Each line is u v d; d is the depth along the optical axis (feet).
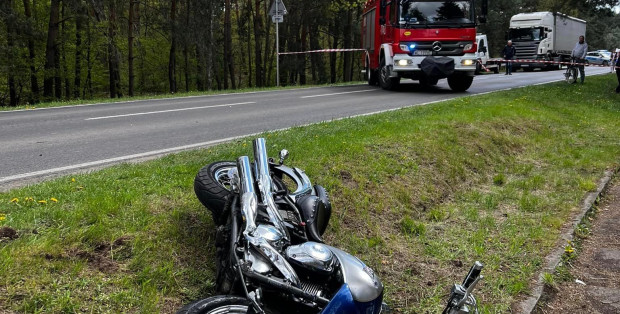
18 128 33.78
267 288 9.04
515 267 16.60
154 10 114.42
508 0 183.42
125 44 121.29
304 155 22.58
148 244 13.61
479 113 36.94
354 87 73.10
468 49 58.23
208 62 122.72
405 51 58.70
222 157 22.16
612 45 268.82
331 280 9.12
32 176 20.79
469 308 9.47
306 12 137.49
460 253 17.31
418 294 14.71
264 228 9.77
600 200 24.62
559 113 44.78
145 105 48.93
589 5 83.87
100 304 11.28
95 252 13.02
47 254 12.34
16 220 13.92
